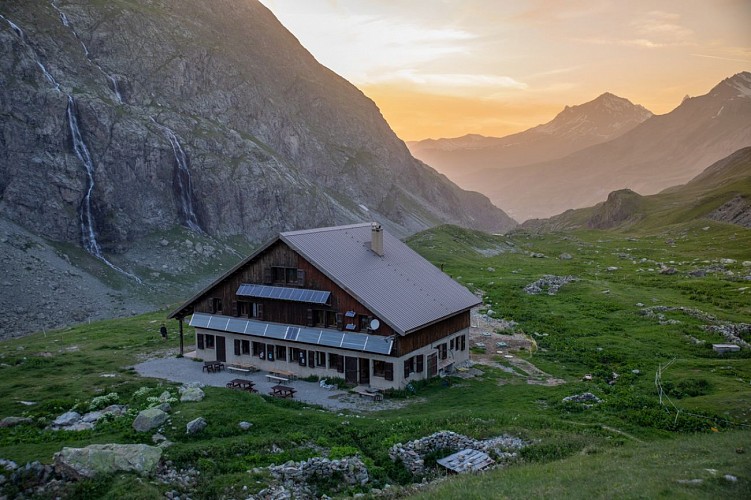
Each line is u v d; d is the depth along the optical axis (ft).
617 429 123.34
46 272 565.94
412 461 109.50
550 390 158.61
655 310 252.21
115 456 100.48
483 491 81.76
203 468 103.09
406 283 184.24
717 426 123.85
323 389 164.55
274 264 183.11
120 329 274.98
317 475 103.30
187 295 638.12
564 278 329.11
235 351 190.90
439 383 168.55
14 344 262.67
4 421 128.16
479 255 477.36
